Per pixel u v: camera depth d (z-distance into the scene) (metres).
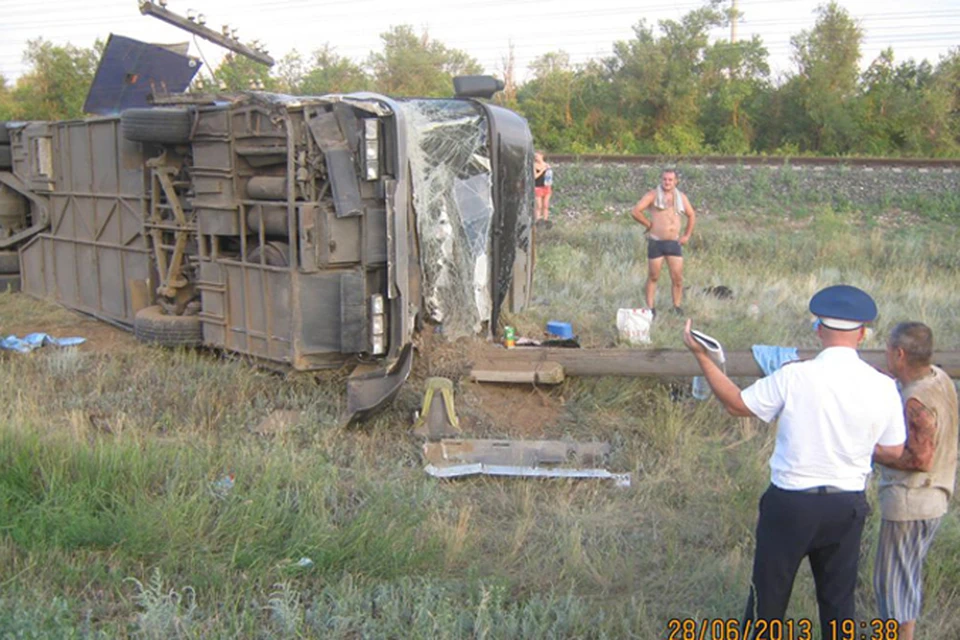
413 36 43.09
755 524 5.91
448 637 4.52
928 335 4.38
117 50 10.05
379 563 5.27
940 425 4.36
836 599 4.19
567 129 36.31
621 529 5.96
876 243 16.59
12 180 12.12
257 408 7.84
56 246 11.47
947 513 5.98
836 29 35.88
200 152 8.31
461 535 5.56
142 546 5.25
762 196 20.00
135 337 9.79
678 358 8.06
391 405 7.79
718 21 38.06
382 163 7.58
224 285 8.36
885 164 21.98
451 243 8.56
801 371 4.09
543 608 4.81
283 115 7.43
